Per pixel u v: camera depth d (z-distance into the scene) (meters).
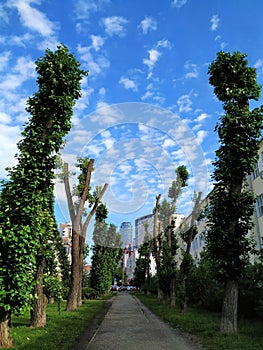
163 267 21.69
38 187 9.21
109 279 41.09
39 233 8.66
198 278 18.22
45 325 11.42
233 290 10.07
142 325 12.62
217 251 10.36
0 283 7.67
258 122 10.59
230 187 10.82
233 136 10.69
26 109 10.05
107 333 10.66
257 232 20.72
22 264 7.95
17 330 10.38
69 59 10.49
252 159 10.55
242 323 11.68
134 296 37.84
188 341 9.09
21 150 9.10
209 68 11.85
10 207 8.35
